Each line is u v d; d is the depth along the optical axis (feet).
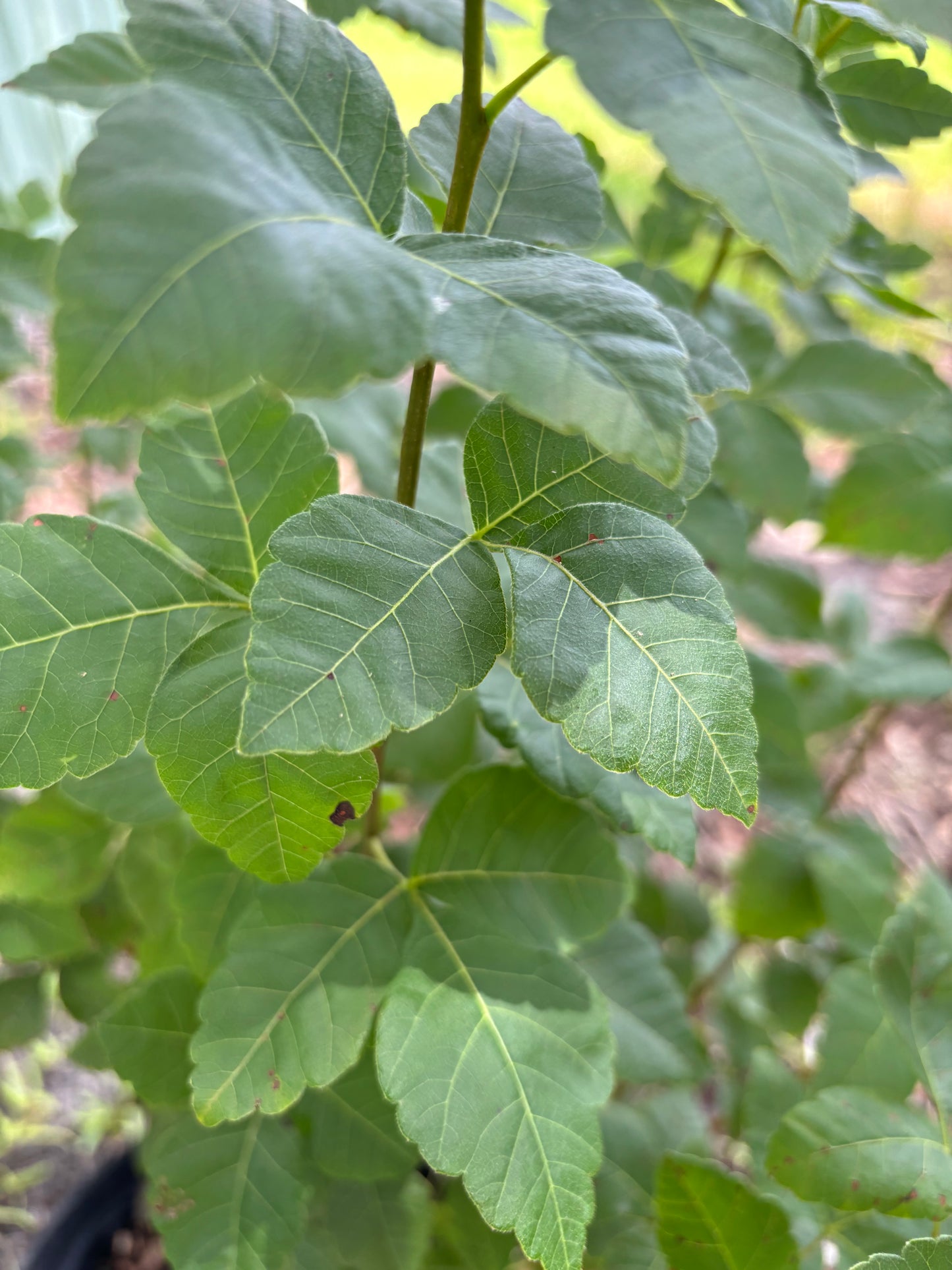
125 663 0.47
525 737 0.58
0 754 0.45
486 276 0.34
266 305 0.28
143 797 0.67
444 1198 0.78
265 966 0.53
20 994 0.95
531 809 0.61
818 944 1.25
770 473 0.81
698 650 0.40
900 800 1.75
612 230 0.82
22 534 0.46
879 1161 0.54
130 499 0.89
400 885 0.57
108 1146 1.31
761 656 0.93
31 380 1.81
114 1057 0.65
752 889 1.03
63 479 1.51
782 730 0.94
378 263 0.32
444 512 0.66
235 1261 0.60
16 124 1.77
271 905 0.55
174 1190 0.62
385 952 0.55
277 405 0.51
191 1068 0.65
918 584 2.09
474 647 0.39
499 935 0.55
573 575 0.41
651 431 0.31
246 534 0.50
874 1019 0.67
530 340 0.31
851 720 1.07
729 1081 1.20
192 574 0.49
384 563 0.40
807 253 0.30
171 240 0.28
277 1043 0.51
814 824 1.06
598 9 0.33
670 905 1.10
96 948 0.90
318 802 0.45
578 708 0.39
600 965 0.80
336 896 0.56
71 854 0.79
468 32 0.40
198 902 0.66
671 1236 0.53
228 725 0.46
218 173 0.30
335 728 0.36
